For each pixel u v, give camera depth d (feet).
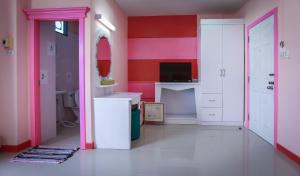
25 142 13.20
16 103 12.53
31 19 13.23
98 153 12.57
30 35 13.30
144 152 12.74
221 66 19.48
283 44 12.37
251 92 17.60
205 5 19.26
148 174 9.87
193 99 22.31
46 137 14.98
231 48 19.36
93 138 13.39
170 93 22.48
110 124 13.32
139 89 22.58
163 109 20.08
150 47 22.43
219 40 19.43
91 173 9.97
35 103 13.51
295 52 11.21
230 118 19.54
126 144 13.25
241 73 19.35
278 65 12.99
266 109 14.83
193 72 22.06
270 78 14.15
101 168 10.52
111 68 16.99
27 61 13.37
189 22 22.03
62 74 19.84
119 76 19.47
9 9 12.43
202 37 19.52
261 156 12.03
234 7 19.90
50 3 13.23
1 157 11.85
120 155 12.25
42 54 14.40
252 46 17.28
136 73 22.59
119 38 19.40
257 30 16.19
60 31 19.61
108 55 16.24
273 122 13.74
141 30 22.45
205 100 19.74
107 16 16.08
